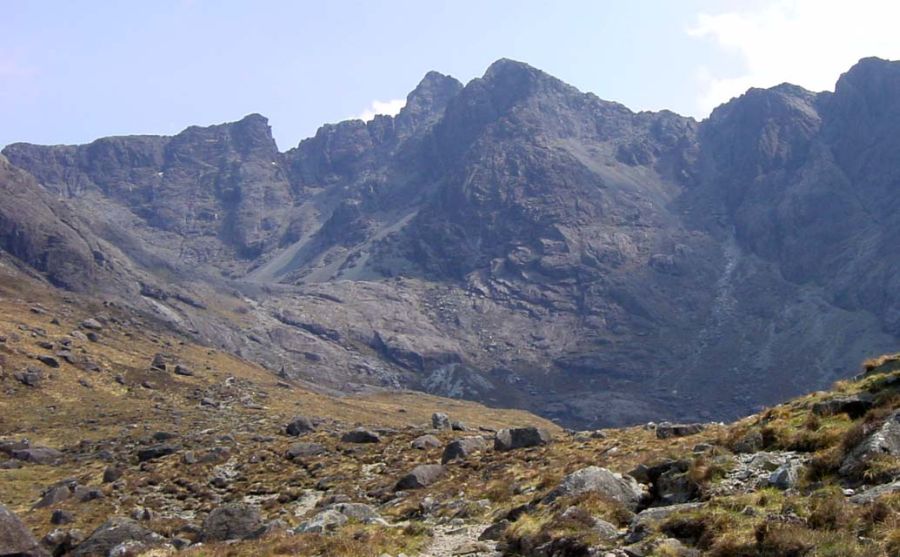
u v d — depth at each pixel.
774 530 17.36
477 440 56.84
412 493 44.38
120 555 33.72
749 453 27.38
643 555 19.08
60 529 47.53
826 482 21.23
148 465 69.38
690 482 24.73
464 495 38.31
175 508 53.09
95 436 110.50
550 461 44.59
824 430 25.89
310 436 77.00
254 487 55.91
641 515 22.20
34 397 136.25
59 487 61.28
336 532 29.09
